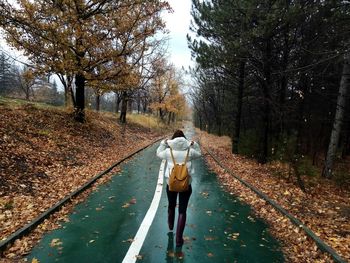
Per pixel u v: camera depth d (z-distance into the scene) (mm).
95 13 17391
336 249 5285
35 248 5105
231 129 31266
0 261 4570
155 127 43969
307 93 18250
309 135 20641
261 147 17875
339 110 13219
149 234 5828
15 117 14016
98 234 5766
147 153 18891
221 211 7488
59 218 6527
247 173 12938
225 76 21391
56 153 12047
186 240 5613
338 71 16359
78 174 10500
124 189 9273
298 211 7594
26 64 16047
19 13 14406
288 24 13023
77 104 19062
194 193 9289
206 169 13977
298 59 15172
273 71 15492
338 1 10273
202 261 4809
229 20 15430
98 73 18672
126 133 27312
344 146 24828
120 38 18281
